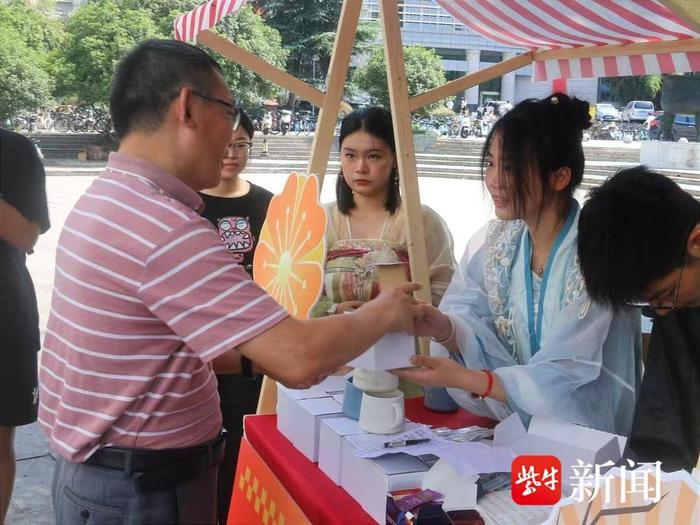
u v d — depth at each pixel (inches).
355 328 49.5
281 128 1118.4
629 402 59.7
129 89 49.1
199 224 46.7
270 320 45.5
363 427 56.4
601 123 1164.5
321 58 1192.2
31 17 865.5
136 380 47.6
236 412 101.3
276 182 689.0
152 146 49.1
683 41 78.9
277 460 62.9
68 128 928.9
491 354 64.9
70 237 48.6
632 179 48.0
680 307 47.9
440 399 69.7
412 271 74.1
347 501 53.6
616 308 49.7
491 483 51.3
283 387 67.5
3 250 89.9
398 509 47.1
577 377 57.4
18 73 746.8
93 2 808.9
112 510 49.4
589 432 52.8
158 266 45.3
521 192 59.4
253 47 866.1
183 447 50.3
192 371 49.3
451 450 51.0
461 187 686.5
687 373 47.8
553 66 99.3
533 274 63.7
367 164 88.5
